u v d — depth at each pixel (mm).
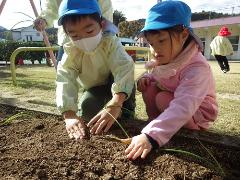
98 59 2039
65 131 1805
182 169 1359
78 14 1702
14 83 4957
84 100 2268
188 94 1551
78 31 1772
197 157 1454
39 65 13719
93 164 1400
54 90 4496
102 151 1505
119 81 1879
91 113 2188
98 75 2178
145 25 1610
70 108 1863
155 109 2096
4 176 1317
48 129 1871
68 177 1314
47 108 2309
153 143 1418
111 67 2035
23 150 1553
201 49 1705
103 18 1967
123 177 1312
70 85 1977
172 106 1530
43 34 4152
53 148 1552
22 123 2012
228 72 8969
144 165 1387
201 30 25703
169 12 1549
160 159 1431
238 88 5023
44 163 1401
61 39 2539
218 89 4887
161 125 1450
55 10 2854
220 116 2797
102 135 1692
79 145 1566
